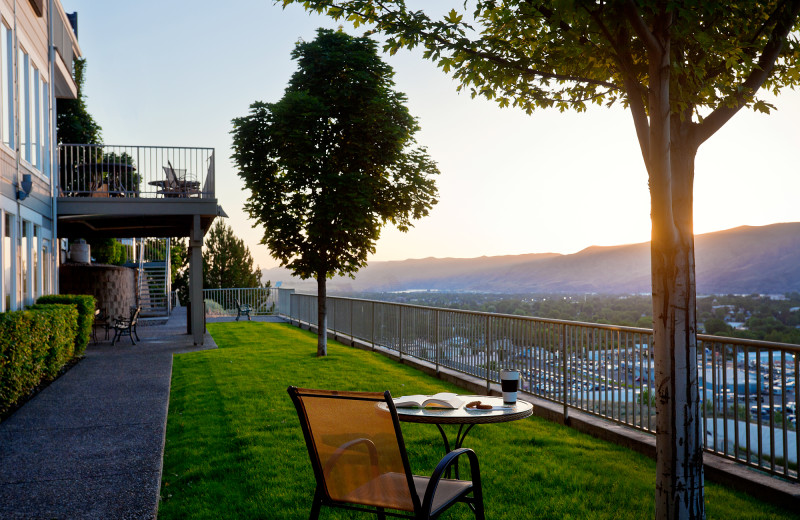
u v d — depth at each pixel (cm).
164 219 1750
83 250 2277
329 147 1291
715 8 316
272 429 660
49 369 969
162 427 678
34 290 1334
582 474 502
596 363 646
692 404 346
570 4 318
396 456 301
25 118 1285
